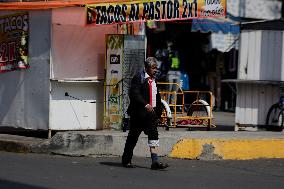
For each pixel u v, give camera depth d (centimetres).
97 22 2236
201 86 3903
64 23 2319
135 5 2266
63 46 2323
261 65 2525
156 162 1838
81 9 2344
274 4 4166
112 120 2380
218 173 1827
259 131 2488
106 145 2106
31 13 2331
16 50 2380
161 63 3619
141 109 1809
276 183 1686
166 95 2619
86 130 2380
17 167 1845
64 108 2339
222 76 3878
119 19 2255
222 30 3441
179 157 2092
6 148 2230
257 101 2553
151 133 1830
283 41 2514
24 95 2370
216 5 2353
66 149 2123
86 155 2105
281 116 2520
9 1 2516
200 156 2081
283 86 2512
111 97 2378
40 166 1873
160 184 1609
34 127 2345
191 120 2539
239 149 2123
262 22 2522
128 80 2377
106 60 2372
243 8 4031
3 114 2438
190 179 1700
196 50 3897
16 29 2381
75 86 2359
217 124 3009
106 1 2256
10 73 2411
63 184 1580
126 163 1880
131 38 2378
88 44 2373
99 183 1605
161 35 3753
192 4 2325
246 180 1719
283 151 2188
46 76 2305
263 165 2005
